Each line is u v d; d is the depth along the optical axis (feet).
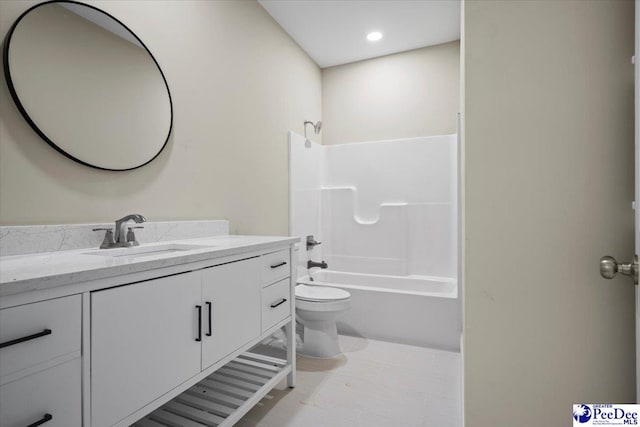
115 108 4.75
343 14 9.04
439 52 10.80
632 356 2.88
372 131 11.66
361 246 11.36
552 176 3.10
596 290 2.98
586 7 3.00
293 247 6.16
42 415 2.42
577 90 3.02
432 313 8.08
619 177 2.91
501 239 3.26
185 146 6.02
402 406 5.51
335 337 7.68
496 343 3.28
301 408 5.43
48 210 4.00
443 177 10.50
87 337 2.71
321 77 12.28
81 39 4.35
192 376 3.74
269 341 8.19
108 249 4.29
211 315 4.05
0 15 3.61
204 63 6.51
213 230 6.47
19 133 3.75
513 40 3.22
